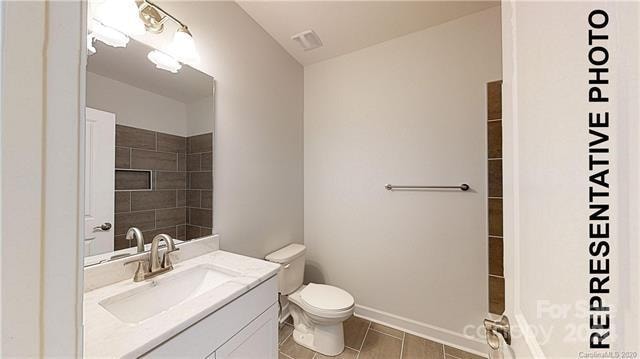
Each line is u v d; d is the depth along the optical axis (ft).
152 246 3.49
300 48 6.76
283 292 5.75
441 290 5.74
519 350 1.59
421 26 5.82
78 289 0.88
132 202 3.62
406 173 6.14
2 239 0.73
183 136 4.27
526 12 1.46
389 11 5.33
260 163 5.91
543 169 1.26
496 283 5.18
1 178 0.72
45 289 0.80
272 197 6.31
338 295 5.47
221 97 4.91
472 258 5.43
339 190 7.13
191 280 3.76
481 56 5.33
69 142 0.85
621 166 0.78
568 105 1.03
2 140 0.72
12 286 0.74
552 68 1.16
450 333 5.61
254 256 5.70
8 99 0.73
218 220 4.85
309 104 7.66
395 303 6.30
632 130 0.75
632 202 0.75
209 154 4.69
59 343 0.83
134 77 3.63
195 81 4.43
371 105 6.62
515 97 1.65
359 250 6.82
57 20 0.83
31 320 0.78
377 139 6.53
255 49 5.74
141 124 3.72
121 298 2.96
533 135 1.37
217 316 2.79
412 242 6.09
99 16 3.14
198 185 4.51
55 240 0.82
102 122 3.33
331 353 5.18
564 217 1.06
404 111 6.17
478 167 5.36
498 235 5.16
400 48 6.23
